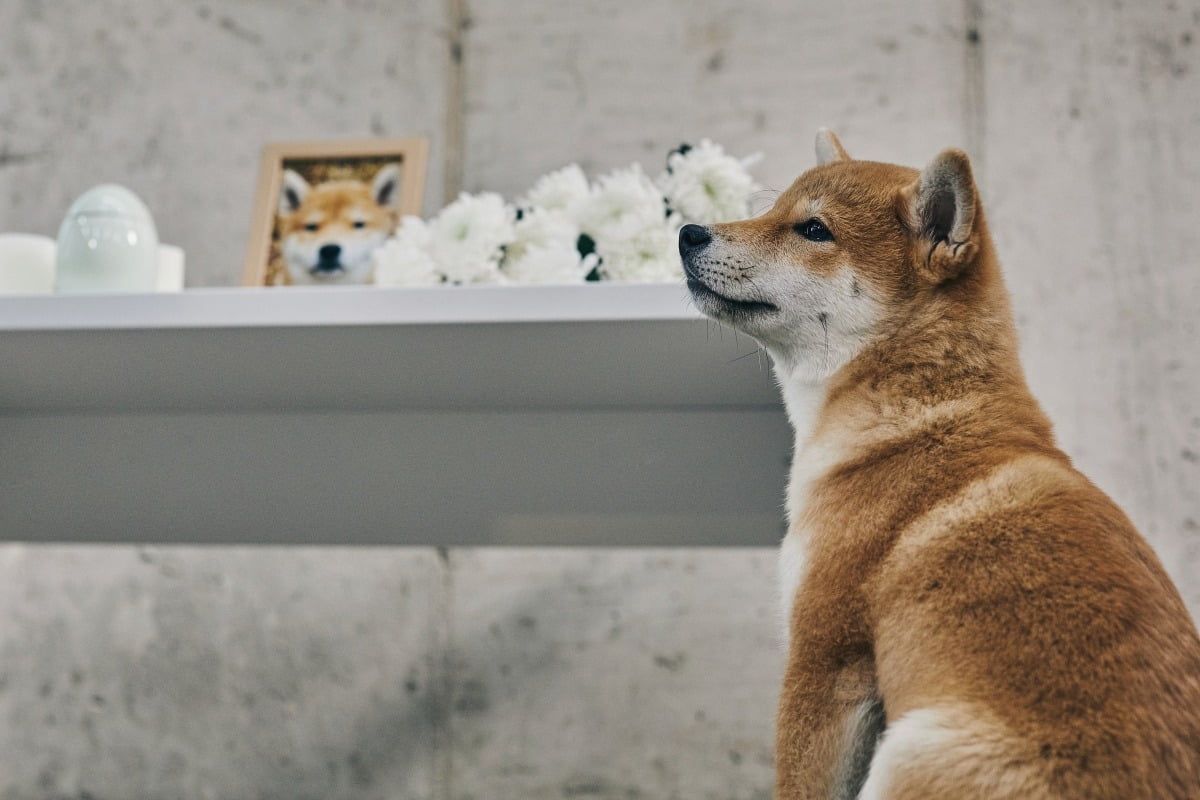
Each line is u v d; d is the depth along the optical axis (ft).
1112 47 5.13
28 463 4.65
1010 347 2.86
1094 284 4.99
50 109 5.65
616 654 5.08
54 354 3.72
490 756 5.06
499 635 5.15
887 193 2.97
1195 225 4.98
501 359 3.70
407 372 3.91
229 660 5.26
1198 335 4.91
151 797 5.18
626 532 4.29
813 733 2.51
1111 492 4.88
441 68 5.55
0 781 5.25
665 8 5.48
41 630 5.38
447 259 3.85
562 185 4.15
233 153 5.59
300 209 4.49
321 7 5.63
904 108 5.23
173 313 3.42
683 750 4.97
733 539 4.24
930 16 5.28
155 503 4.57
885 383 2.85
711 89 5.38
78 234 3.99
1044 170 5.09
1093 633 2.08
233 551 5.36
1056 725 2.01
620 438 4.34
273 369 3.89
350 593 5.26
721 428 4.29
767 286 2.97
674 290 3.26
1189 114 5.05
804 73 5.33
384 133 5.54
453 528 4.40
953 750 2.06
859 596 2.51
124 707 5.27
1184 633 2.16
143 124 5.62
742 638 5.02
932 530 2.45
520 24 5.54
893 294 2.90
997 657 2.14
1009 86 5.17
